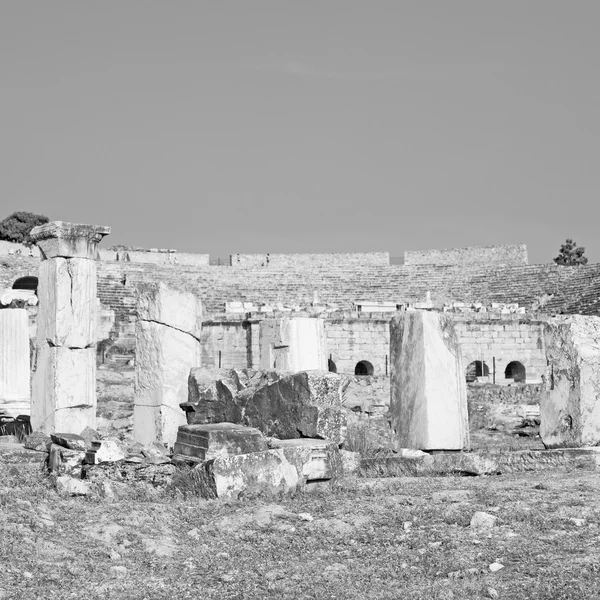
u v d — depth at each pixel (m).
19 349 34.00
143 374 26.80
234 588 14.44
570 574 14.23
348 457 21.72
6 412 32.78
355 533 17.05
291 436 21.88
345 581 14.59
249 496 19.38
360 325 69.00
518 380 71.62
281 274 94.81
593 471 22.58
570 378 24.55
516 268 92.56
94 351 27.28
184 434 21.17
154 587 14.47
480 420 39.62
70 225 26.91
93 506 18.75
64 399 26.48
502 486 20.42
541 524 16.98
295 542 16.61
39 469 21.23
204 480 19.53
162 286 26.53
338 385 21.98
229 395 23.30
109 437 22.84
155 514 18.16
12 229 118.00
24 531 16.47
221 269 93.88
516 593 13.60
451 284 92.38
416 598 13.59
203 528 17.50
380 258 103.69
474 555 15.48
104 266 88.31
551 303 82.00
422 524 17.42
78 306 26.91
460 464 22.22
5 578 14.31
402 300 89.06
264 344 38.19
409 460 22.14
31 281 85.19
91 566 15.27
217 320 68.94
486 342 70.75
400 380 24.80
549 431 25.05
